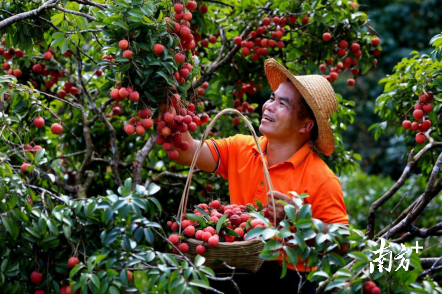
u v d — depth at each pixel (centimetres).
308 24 379
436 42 366
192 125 260
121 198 214
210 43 418
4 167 223
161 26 252
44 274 215
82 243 216
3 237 213
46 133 396
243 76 417
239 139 289
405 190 580
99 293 202
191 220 242
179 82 267
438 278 453
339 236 216
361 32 402
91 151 379
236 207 250
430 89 364
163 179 426
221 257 229
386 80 398
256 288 248
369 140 1021
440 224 353
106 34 256
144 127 254
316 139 279
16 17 270
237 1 393
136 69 248
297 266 249
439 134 425
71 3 292
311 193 258
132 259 210
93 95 432
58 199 229
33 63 381
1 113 267
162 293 203
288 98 270
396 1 1036
